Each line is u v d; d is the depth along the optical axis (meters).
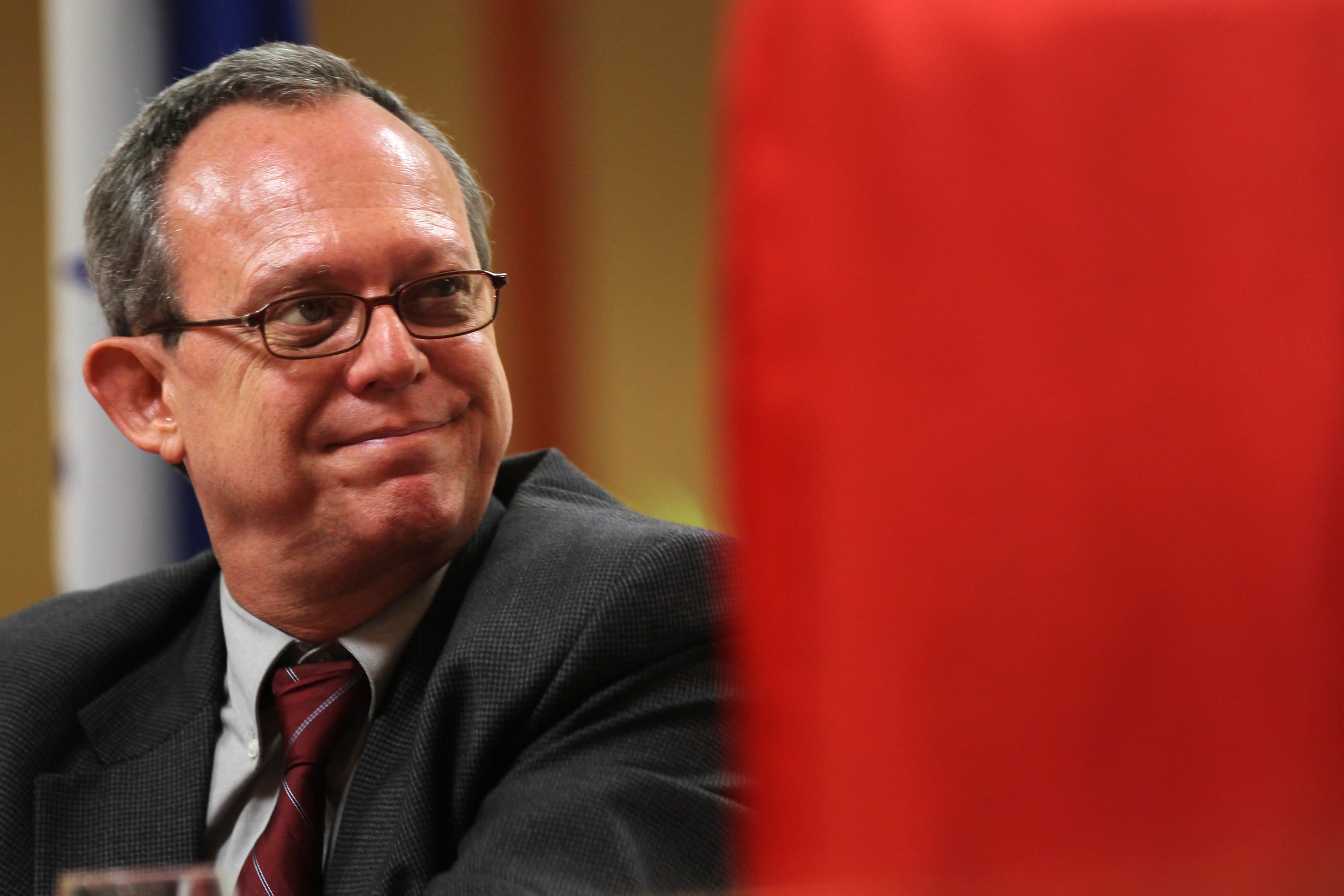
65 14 6.22
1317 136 0.58
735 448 0.61
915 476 0.57
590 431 12.16
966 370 0.57
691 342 12.27
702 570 3.45
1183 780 0.55
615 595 3.35
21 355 12.48
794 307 0.60
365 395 3.38
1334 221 0.57
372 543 3.42
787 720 0.59
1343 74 0.58
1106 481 0.56
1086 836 0.56
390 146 3.55
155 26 6.30
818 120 0.60
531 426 12.12
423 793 3.28
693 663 3.39
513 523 3.80
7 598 12.52
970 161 0.58
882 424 0.58
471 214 3.90
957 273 0.58
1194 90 0.58
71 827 3.65
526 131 12.09
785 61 0.61
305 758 3.50
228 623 3.83
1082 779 0.56
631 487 12.29
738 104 0.62
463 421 3.52
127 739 3.82
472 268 3.61
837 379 0.59
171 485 6.20
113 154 3.72
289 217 3.40
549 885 2.86
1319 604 0.56
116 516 6.10
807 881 0.58
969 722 0.56
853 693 0.58
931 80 0.58
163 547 6.16
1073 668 0.56
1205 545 0.56
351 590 3.54
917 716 0.57
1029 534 0.56
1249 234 0.57
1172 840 0.55
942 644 0.57
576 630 3.32
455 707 3.38
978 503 0.57
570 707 3.33
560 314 12.09
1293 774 0.55
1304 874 0.54
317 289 3.38
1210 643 0.56
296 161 3.45
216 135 3.54
